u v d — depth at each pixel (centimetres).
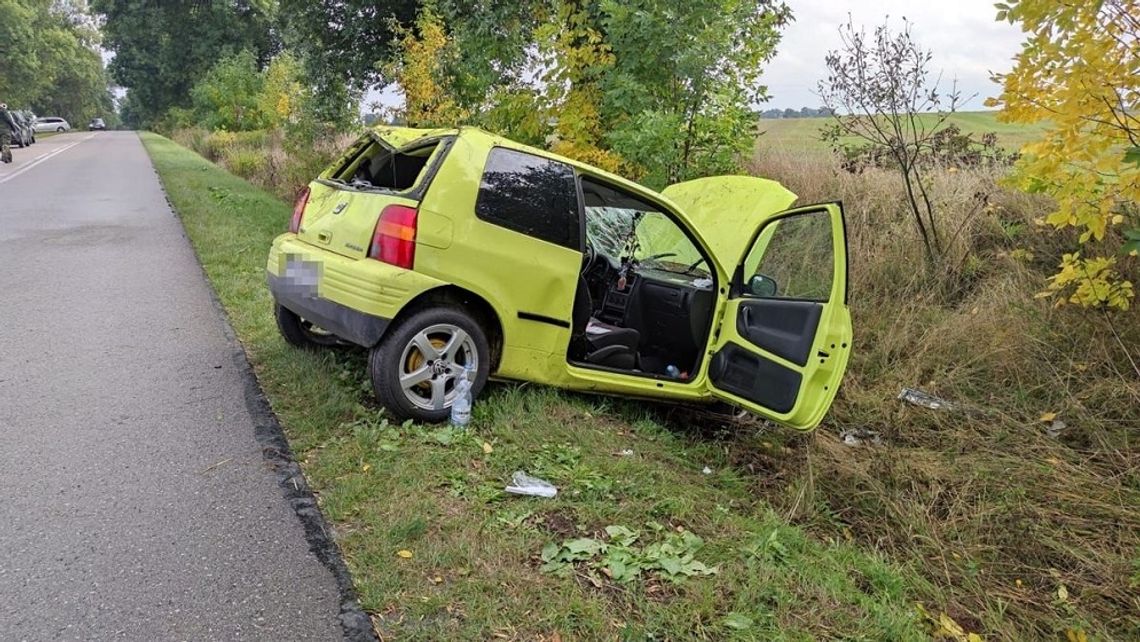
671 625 258
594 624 253
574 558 293
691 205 586
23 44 5191
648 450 430
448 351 415
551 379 459
